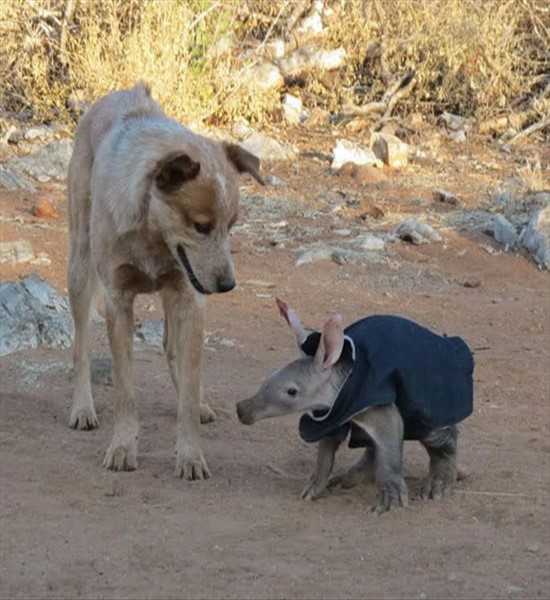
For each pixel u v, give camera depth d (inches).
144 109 390.6
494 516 343.3
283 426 423.5
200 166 350.6
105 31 844.0
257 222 695.1
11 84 854.5
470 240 681.0
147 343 512.7
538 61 948.6
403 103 918.4
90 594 283.0
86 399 412.2
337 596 284.4
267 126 871.1
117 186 363.6
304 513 341.1
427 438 348.8
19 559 300.7
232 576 294.8
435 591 288.8
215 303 572.4
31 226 653.9
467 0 914.1
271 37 925.2
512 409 458.3
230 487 362.0
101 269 376.2
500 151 868.0
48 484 354.3
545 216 670.5
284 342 525.7
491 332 559.2
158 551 308.7
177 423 386.0
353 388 331.6
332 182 773.3
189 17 839.7
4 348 486.0
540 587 293.0
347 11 930.1
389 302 592.1
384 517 337.7
